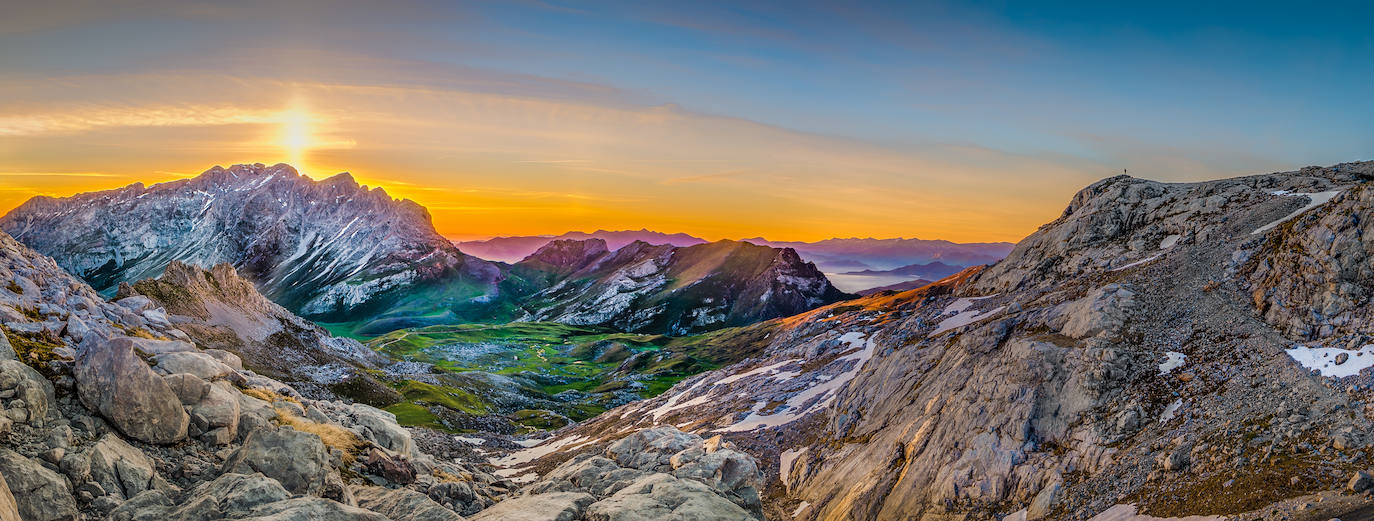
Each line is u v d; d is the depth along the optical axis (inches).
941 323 5017.2
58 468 1187.3
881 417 3838.6
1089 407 2972.4
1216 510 2159.2
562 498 1525.6
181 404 1467.8
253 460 1366.9
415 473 1779.0
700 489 1547.7
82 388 1378.0
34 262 3026.6
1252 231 4050.2
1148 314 3538.4
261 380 2210.9
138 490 1243.8
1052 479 2723.9
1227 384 2758.4
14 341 1582.2
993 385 3277.6
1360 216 3120.1
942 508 2881.4
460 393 7450.8
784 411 4611.2
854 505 3149.6
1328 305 2957.7
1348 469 2089.1
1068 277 4936.0
